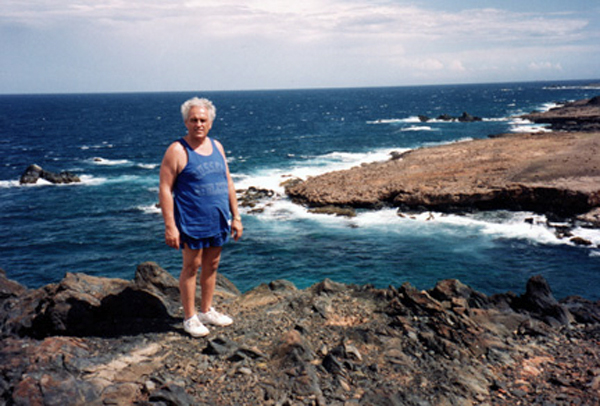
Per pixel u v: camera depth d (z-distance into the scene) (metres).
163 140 69.00
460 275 18.41
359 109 134.12
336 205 28.06
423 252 20.92
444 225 24.50
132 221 27.64
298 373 3.54
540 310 5.21
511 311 5.20
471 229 23.72
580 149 36.69
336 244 22.27
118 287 4.94
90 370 3.41
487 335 4.51
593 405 3.38
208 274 4.29
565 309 5.20
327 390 3.41
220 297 5.34
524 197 25.98
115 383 3.29
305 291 5.54
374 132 70.19
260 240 22.97
